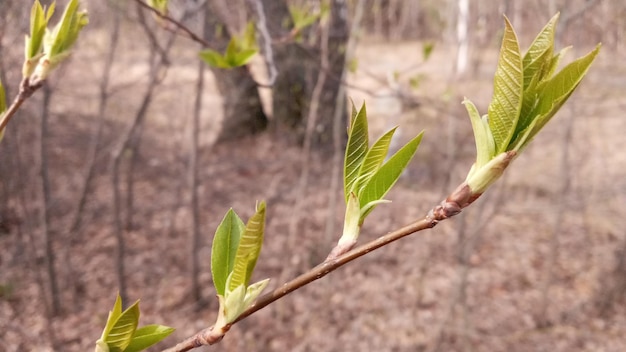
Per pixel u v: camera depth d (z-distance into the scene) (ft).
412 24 33.24
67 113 19.66
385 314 12.62
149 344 2.09
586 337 11.97
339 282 13.79
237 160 22.00
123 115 20.88
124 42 18.19
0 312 11.48
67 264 12.32
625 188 16.34
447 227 16.51
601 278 13.85
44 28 2.72
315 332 11.96
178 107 24.47
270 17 12.64
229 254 2.02
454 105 13.84
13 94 9.98
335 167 13.62
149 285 13.29
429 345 11.48
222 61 4.72
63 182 17.35
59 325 11.35
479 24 13.76
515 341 11.73
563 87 1.66
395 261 14.83
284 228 16.07
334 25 11.72
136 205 17.37
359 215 1.94
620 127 21.84
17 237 13.37
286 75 19.75
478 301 13.14
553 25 1.66
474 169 1.76
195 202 12.28
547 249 15.29
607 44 13.67
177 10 9.73
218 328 1.87
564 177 13.08
